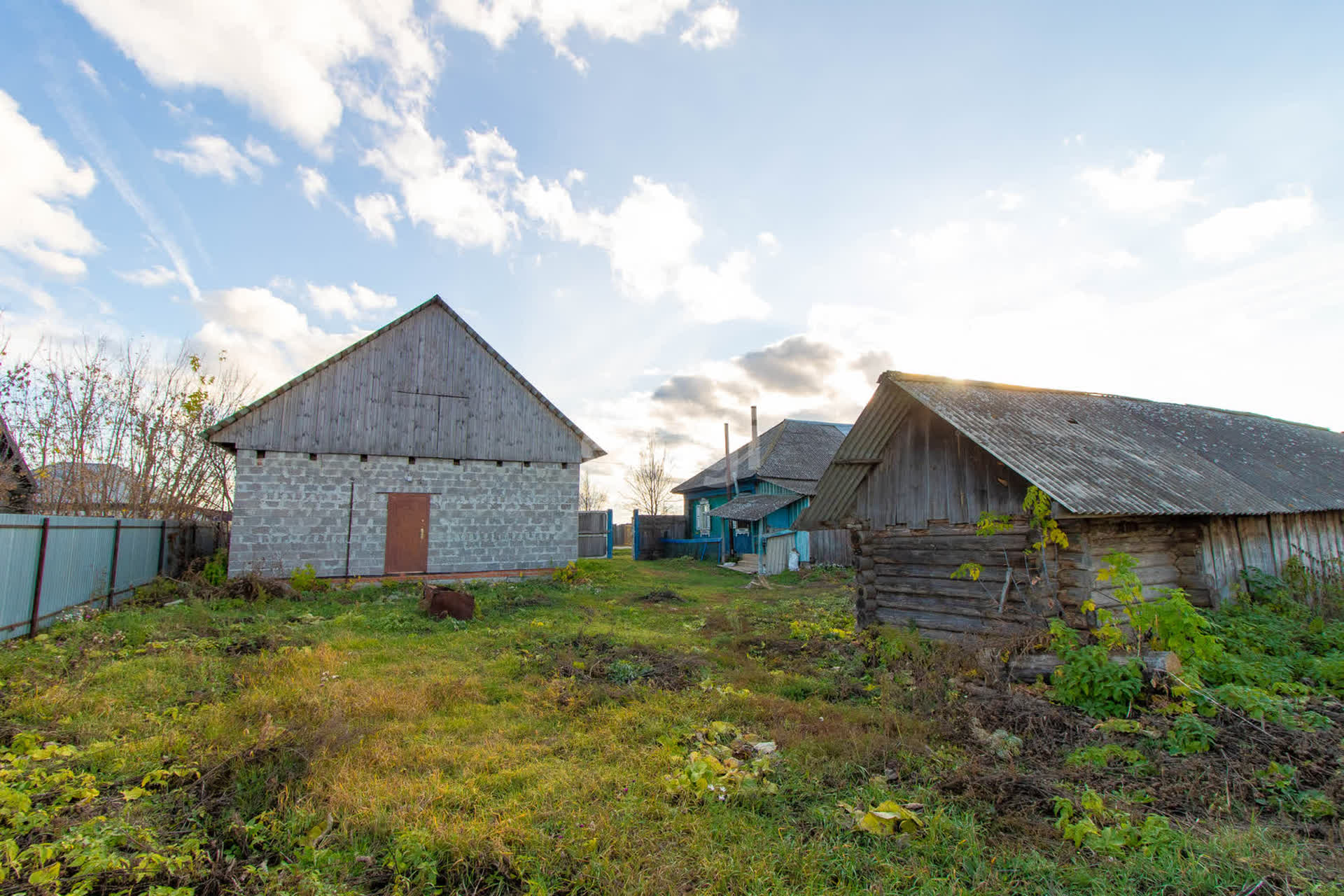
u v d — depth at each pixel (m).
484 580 17.58
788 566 22.48
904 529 9.71
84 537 10.71
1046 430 9.00
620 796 4.51
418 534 17.09
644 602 15.27
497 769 4.99
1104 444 9.16
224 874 3.34
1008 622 8.01
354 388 16.70
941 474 9.17
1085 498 6.99
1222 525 8.93
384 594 15.24
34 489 16.19
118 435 19.86
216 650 8.55
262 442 15.55
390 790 4.40
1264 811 4.19
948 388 9.66
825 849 3.81
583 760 5.25
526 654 8.77
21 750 4.77
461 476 17.75
